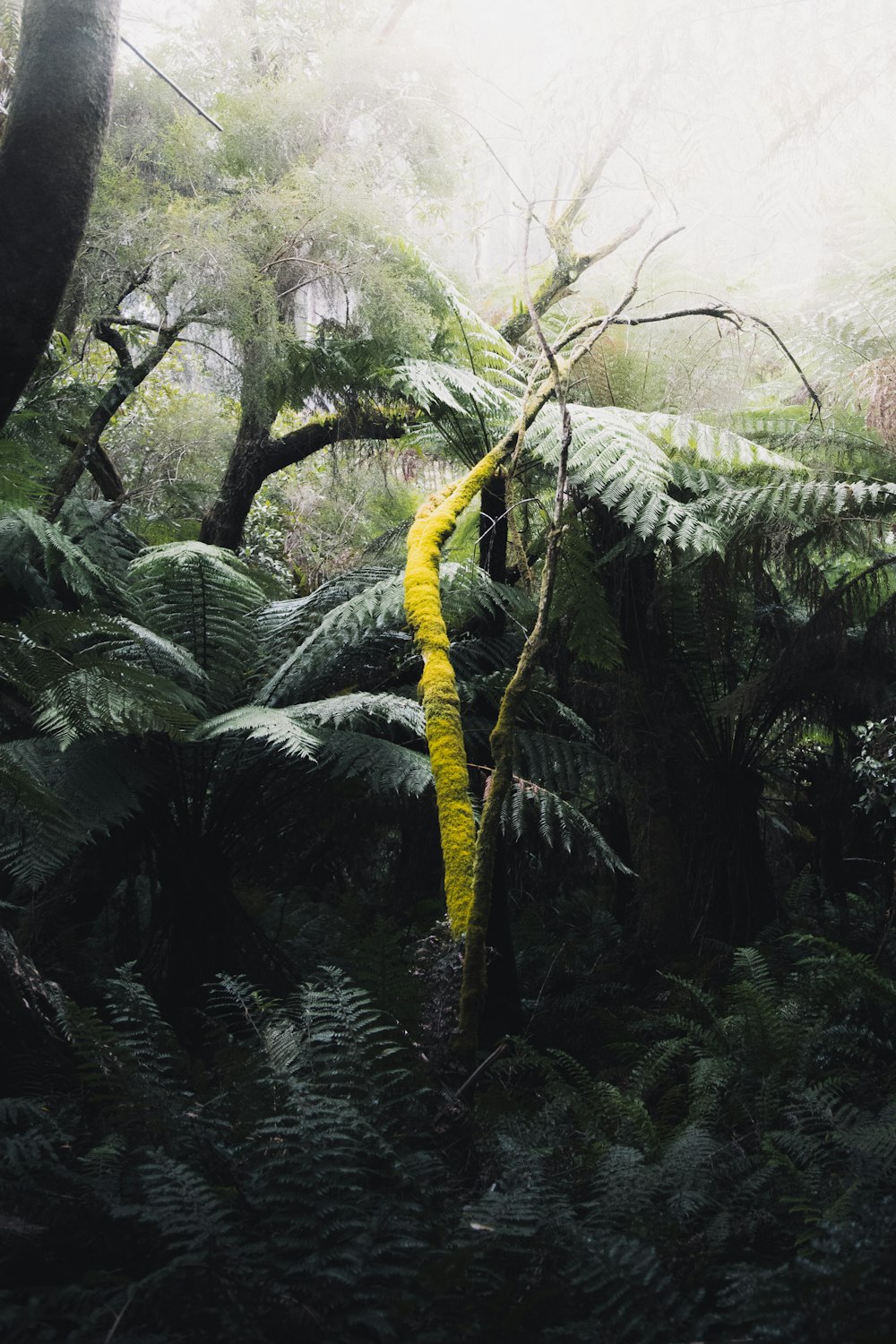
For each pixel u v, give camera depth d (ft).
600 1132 8.47
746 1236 6.68
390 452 18.90
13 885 15.10
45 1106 8.11
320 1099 6.94
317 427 17.43
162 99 15.90
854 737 20.43
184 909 12.46
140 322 15.64
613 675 17.22
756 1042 10.21
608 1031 13.08
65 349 15.03
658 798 16.67
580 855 19.63
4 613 13.87
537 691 14.94
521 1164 6.91
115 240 13.85
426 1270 5.24
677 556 16.21
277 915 17.38
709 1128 8.78
